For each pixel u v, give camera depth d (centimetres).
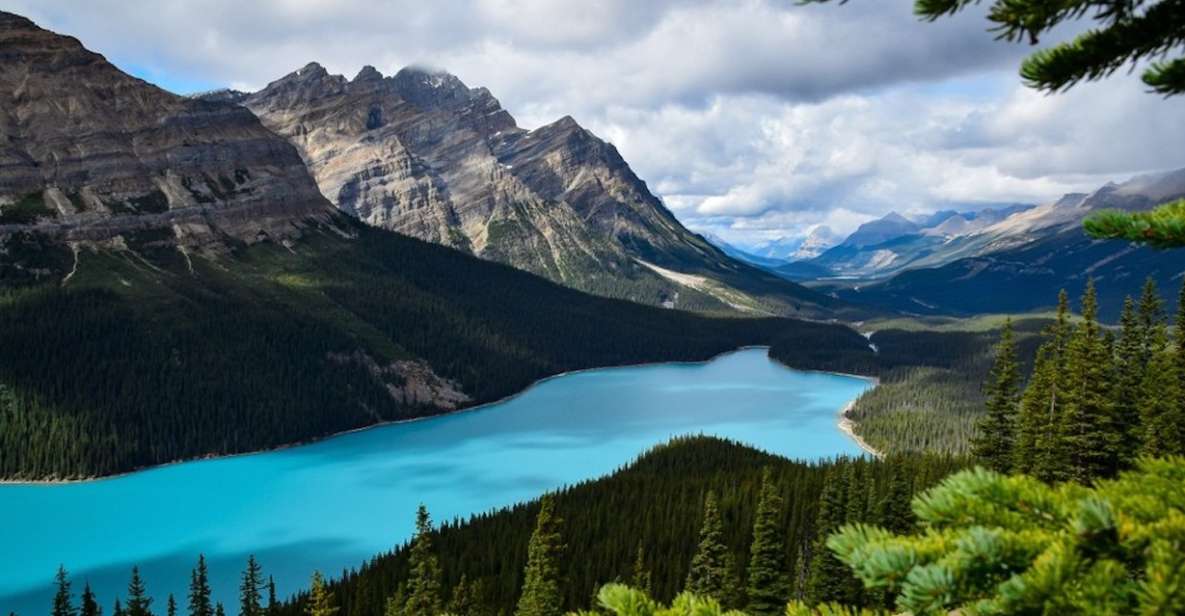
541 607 6525
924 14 802
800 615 782
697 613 828
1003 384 7606
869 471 11419
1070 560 624
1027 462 7112
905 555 684
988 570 661
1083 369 6450
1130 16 771
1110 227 793
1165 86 792
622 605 845
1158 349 6875
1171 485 716
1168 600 571
